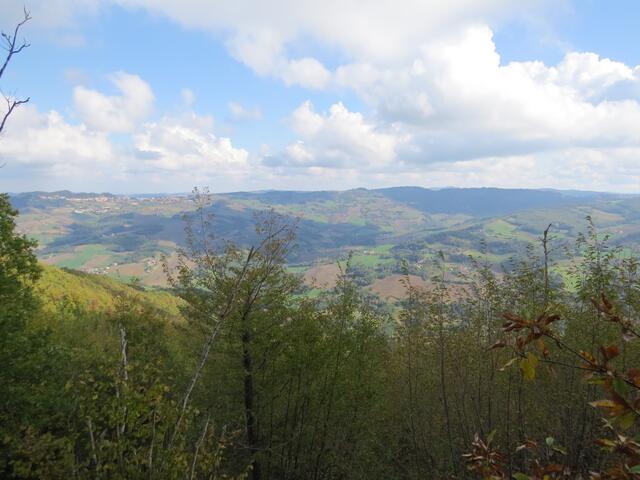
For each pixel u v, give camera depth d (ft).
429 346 45.55
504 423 38.52
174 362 50.49
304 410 52.39
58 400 37.91
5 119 14.37
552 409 35.17
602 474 8.39
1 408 37.35
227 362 46.65
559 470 10.14
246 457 47.42
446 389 46.47
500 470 11.87
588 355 7.50
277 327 47.57
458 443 42.57
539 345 8.11
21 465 16.01
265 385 49.39
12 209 49.65
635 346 27.37
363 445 52.21
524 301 32.89
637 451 7.79
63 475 15.56
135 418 15.46
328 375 49.37
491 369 38.01
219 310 44.91
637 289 28.37
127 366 16.11
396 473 53.52
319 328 49.75
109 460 15.16
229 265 47.96
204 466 17.25
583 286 29.58
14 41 14.01
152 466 15.53
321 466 56.03
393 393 55.06
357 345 51.83
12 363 43.83
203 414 42.75
